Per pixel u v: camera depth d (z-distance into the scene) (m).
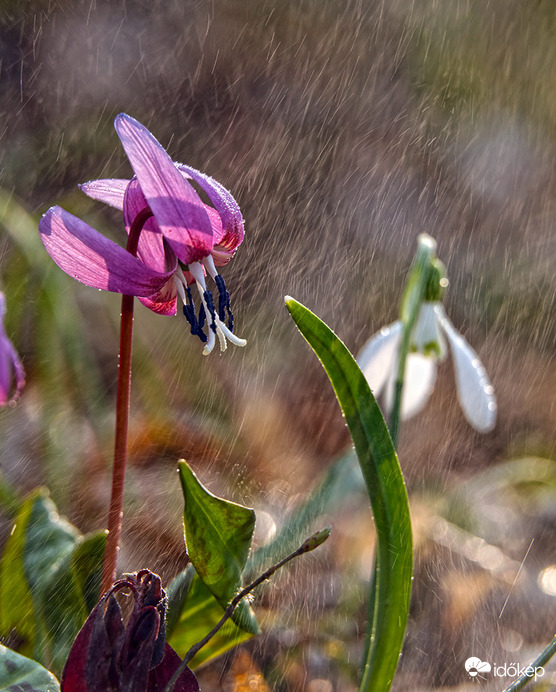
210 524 0.47
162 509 0.65
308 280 1.06
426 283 0.59
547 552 0.73
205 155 1.19
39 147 1.07
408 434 0.91
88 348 0.76
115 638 0.45
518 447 0.91
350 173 1.24
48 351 0.69
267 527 0.68
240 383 0.86
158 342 0.84
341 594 0.63
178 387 0.82
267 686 0.58
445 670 0.61
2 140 1.06
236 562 0.47
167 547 0.64
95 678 0.45
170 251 0.48
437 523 0.75
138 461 0.72
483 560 0.70
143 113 1.20
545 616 0.65
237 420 0.82
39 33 1.19
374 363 0.61
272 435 0.83
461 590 0.66
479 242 1.24
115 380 0.78
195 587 0.50
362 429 0.48
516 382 1.01
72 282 0.73
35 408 0.67
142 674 0.45
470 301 1.14
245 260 1.05
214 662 0.59
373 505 0.48
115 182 0.48
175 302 0.48
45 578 0.50
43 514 0.51
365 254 1.12
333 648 0.60
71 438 0.67
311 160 1.24
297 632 0.60
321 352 0.47
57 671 0.49
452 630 0.63
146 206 0.47
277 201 1.16
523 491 0.82
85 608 0.50
